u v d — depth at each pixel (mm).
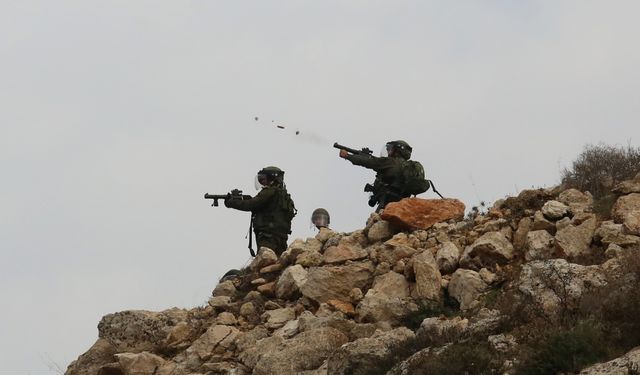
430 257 44188
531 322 35188
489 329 35406
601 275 35938
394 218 48781
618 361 31141
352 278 45656
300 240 50906
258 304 47500
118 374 45531
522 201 47812
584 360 32406
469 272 42719
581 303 34781
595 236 42594
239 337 44688
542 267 36750
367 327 41094
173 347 46812
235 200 56031
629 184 45656
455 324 36906
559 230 43719
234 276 52562
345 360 37031
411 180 53750
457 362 33906
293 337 41969
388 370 36062
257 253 54125
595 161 49156
